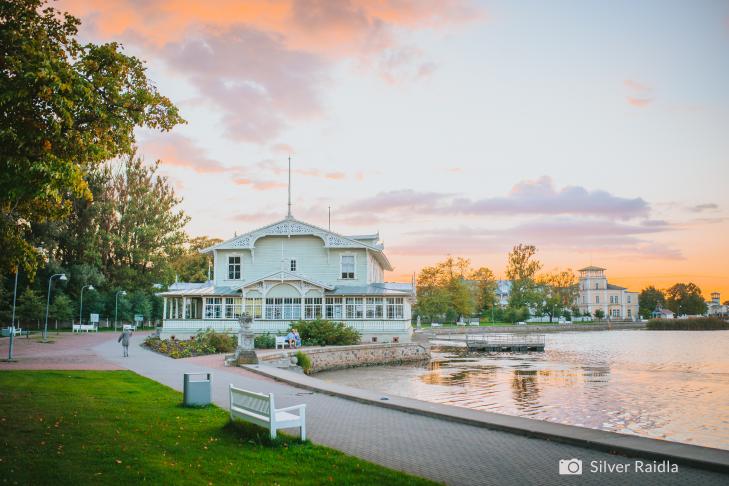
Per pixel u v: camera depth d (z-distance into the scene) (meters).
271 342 47.50
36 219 18.75
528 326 127.62
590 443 12.65
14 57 14.77
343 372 42.81
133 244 97.50
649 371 43.53
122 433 13.05
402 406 17.73
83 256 90.75
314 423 15.63
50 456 10.88
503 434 14.16
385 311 55.12
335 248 58.41
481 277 141.12
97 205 91.81
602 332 121.25
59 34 17.70
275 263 58.81
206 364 32.88
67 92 15.08
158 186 104.44
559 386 34.28
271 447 11.97
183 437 12.80
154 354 40.12
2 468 9.96
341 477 9.83
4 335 63.94
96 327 79.00
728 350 66.06
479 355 60.62
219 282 58.78
